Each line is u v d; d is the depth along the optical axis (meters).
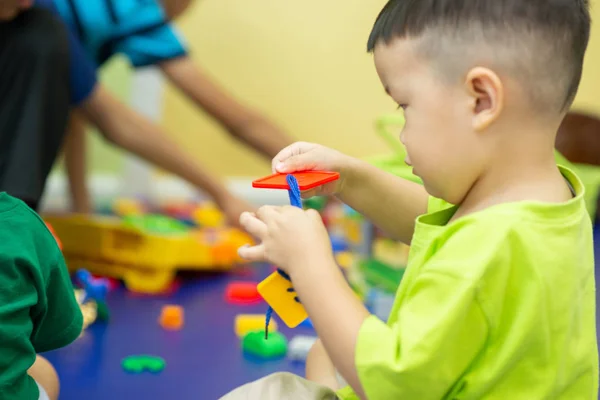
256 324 1.22
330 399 0.74
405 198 0.85
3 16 1.27
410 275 0.66
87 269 1.50
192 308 1.34
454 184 0.65
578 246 0.63
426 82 0.63
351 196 0.84
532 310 0.59
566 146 2.07
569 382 0.64
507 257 0.58
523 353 0.60
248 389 0.73
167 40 1.67
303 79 2.19
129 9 1.64
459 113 0.63
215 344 1.16
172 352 1.12
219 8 2.13
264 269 1.62
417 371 0.57
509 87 0.61
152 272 1.43
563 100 0.64
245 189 2.17
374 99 2.20
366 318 0.61
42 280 0.70
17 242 0.68
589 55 2.26
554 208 0.61
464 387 0.59
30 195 1.24
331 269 0.63
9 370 0.67
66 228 1.52
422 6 0.64
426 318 0.58
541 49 0.61
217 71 2.16
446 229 0.62
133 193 2.12
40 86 1.28
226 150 2.17
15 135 1.26
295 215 0.65
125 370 1.04
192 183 1.60
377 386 0.58
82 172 1.83
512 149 0.64
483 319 0.58
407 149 0.66
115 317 1.27
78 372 1.03
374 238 1.60
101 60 1.67
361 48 2.19
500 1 0.62
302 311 0.69
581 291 0.64
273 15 2.16
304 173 0.77
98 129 1.53
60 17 1.39
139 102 2.00
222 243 1.55
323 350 0.87
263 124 1.71
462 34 0.62
